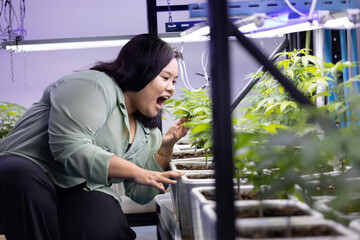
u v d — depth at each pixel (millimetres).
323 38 1764
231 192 656
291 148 1092
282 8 1117
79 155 1462
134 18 5203
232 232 655
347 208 851
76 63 5125
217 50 646
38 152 1613
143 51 1681
